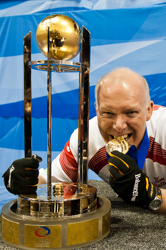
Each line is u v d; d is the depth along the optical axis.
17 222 0.46
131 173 0.53
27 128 0.63
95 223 0.48
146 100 0.84
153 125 0.93
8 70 1.83
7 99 1.87
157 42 1.47
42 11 1.78
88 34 0.57
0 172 1.90
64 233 0.45
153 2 1.59
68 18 0.55
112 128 0.86
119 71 0.84
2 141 1.91
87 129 0.59
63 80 1.67
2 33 1.80
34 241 0.45
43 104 1.75
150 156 0.95
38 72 1.73
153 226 0.58
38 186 0.60
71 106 1.69
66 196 0.51
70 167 1.01
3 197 1.72
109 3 1.67
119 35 1.52
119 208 0.72
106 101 0.83
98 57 1.56
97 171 1.03
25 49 0.62
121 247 0.46
